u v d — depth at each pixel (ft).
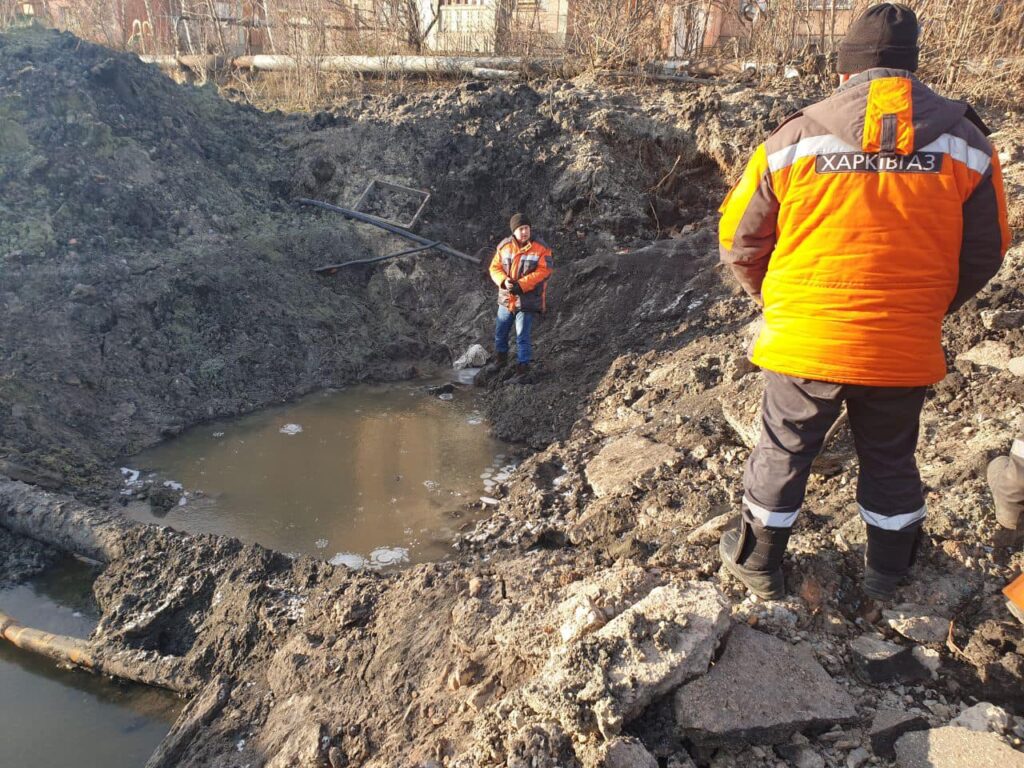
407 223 31.89
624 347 24.31
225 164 32.22
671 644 9.17
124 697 13.15
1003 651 9.61
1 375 20.65
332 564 14.71
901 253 8.31
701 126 30.91
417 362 27.50
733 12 37.96
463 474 19.94
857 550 11.23
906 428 9.25
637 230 30.27
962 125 8.32
